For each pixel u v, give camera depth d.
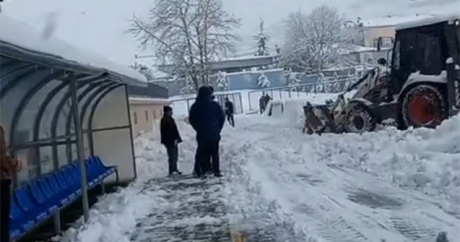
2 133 5.62
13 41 4.82
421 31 17.45
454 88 16.11
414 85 17.30
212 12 43.28
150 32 43.47
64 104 10.20
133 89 22.16
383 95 19.09
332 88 51.25
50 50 5.91
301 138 19.70
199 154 13.01
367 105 18.92
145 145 18.83
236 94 53.00
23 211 7.43
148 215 8.90
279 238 6.84
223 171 13.52
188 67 43.09
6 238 5.60
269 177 11.52
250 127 30.80
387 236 6.52
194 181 12.22
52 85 9.22
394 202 8.42
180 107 43.44
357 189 9.70
